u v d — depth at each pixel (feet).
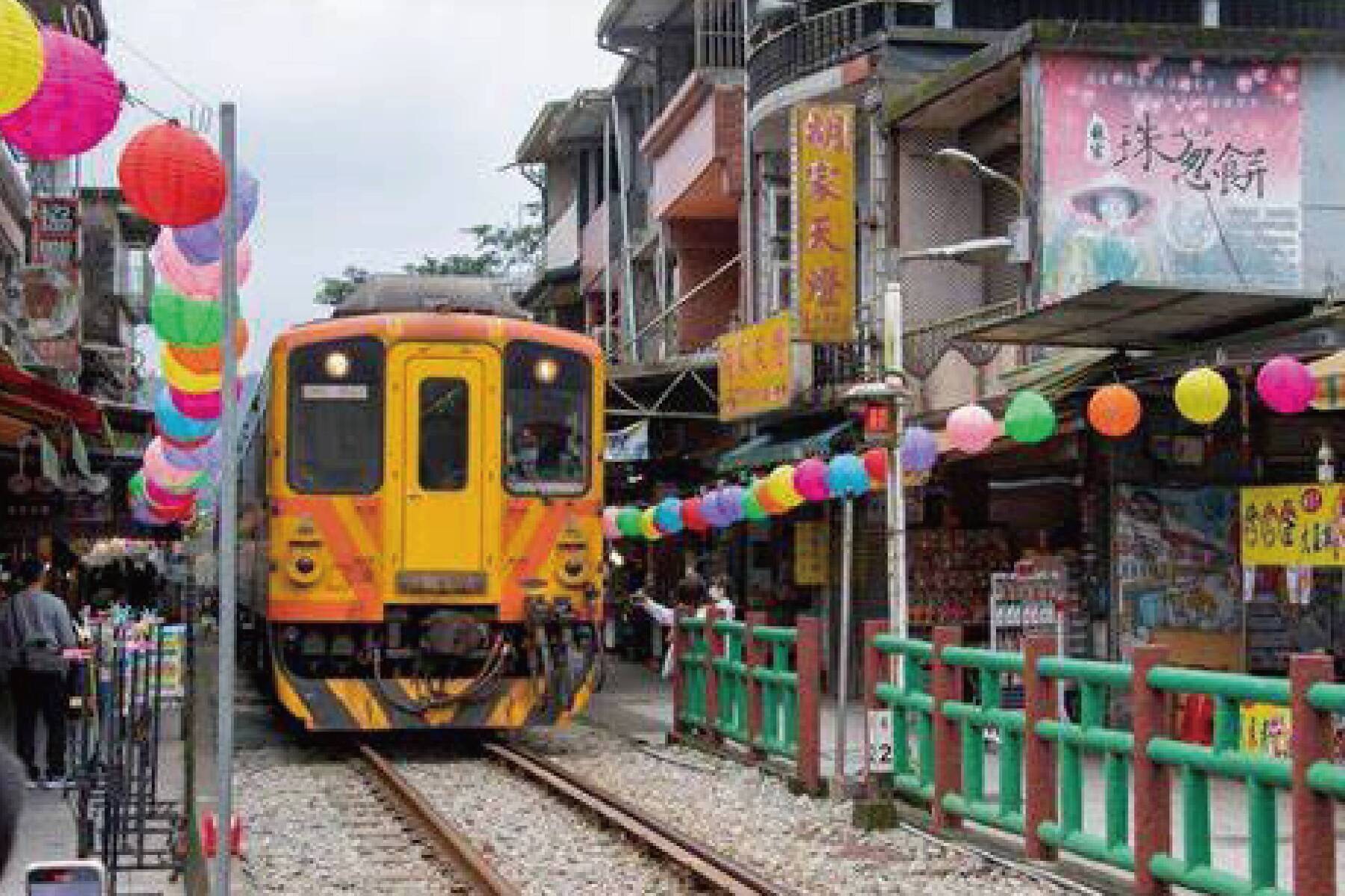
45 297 73.87
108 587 111.86
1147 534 53.42
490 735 64.28
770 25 85.30
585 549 57.47
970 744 39.40
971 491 72.23
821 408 77.46
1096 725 34.19
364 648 56.24
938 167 75.87
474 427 56.70
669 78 110.01
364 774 53.62
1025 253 65.00
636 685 87.25
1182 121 66.28
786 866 37.40
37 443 66.13
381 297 61.36
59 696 48.32
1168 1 77.82
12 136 23.04
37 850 37.19
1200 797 30.48
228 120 23.59
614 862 38.29
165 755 56.24
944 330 71.15
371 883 36.19
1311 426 53.31
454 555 56.18
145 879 34.63
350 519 55.77
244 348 41.32
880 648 43.55
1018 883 34.94
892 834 41.04
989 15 78.07
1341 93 67.26
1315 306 45.16
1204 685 30.07
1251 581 49.44
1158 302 44.78
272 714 72.08
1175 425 53.52
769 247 88.43
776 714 52.06
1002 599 55.72
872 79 76.69
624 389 89.92
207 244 30.94
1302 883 27.48
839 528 78.48
